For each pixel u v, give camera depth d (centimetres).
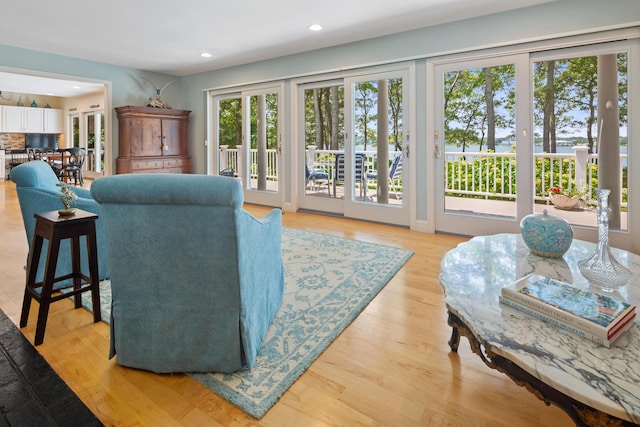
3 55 457
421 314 205
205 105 616
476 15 357
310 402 134
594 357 93
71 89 870
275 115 539
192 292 143
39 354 165
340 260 300
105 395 138
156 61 541
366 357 163
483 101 368
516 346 98
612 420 78
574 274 152
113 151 571
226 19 372
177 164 617
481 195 425
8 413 129
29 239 236
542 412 129
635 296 129
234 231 133
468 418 126
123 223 140
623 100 311
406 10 346
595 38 309
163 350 148
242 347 148
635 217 309
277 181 543
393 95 425
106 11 352
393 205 436
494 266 162
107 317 200
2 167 933
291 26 392
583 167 355
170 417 127
